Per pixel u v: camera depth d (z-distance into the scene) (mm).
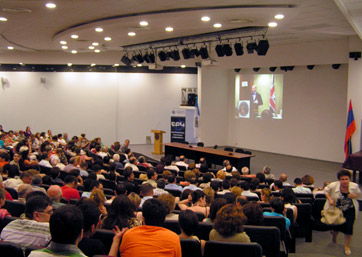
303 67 14391
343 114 13227
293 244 4902
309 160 14047
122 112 18156
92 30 9430
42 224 2814
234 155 11117
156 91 18359
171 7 7410
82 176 6887
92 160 9484
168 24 8469
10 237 2771
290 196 4891
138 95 18250
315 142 14164
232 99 17250
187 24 8469
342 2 5668
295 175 11422
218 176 7055
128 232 2268
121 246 2238
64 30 10258
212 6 7281
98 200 3805
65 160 8906
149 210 2326
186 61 16203
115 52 16234
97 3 7070
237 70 16828
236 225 2965
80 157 8562
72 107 17625
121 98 18094
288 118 15055
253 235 3449
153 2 6973
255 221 3691
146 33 10016
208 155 12039
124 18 8266
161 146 15289
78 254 1820
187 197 4980
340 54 11430
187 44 11602
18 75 16984
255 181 6055
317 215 5766
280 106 15320
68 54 16359
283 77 15141
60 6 7328
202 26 8727
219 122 17281
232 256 2746
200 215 4016
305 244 5441
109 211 3064
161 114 18422
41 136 13102
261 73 15945
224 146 17531
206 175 6652
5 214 3363
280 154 15406
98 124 17953
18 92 17047
